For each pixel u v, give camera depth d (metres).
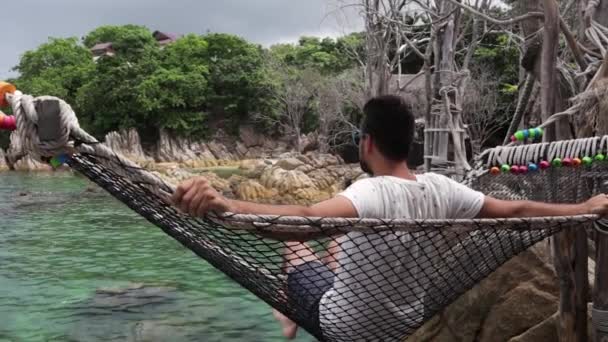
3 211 18.53
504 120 27.81
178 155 47.56
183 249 11.97
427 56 10.02
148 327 6.88
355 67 36.81
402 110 2.35
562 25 4.24
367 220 1.98
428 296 2.42
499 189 3.70
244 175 26.59
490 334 4.32
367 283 2.27
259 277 2.37
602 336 3.16
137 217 17.08
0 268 10.33
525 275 4.28
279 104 47.19
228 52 51.69
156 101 46.56
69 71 53.34
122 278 9.49
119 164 1.84
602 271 3.14
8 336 6.63
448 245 2.30
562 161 3.25
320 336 2.49
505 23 4.57
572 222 2.33
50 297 8.33
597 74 3.55
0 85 1.76
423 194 2.28
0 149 41.28
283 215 1.99
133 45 50.78
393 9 9.93
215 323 7.04
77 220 16.58
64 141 1.75
